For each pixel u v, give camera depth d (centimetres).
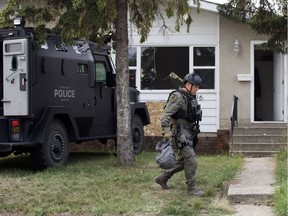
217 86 1628
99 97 1248
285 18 1184
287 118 1552
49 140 1047
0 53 1068
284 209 662
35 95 1023
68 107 1105
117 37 1091
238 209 716
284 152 1199
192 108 779
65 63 1116
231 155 1348
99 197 797
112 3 1020
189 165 791
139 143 1371
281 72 1633
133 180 921
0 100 1052
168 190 841
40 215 716
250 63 1622
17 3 1031
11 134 1010
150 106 1644
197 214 693
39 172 1022
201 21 1639
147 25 1079
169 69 1658
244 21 1266
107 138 1305
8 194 827
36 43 1028
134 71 1659
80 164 1151
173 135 778
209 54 1647
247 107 1619
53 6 1048
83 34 1041
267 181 874
